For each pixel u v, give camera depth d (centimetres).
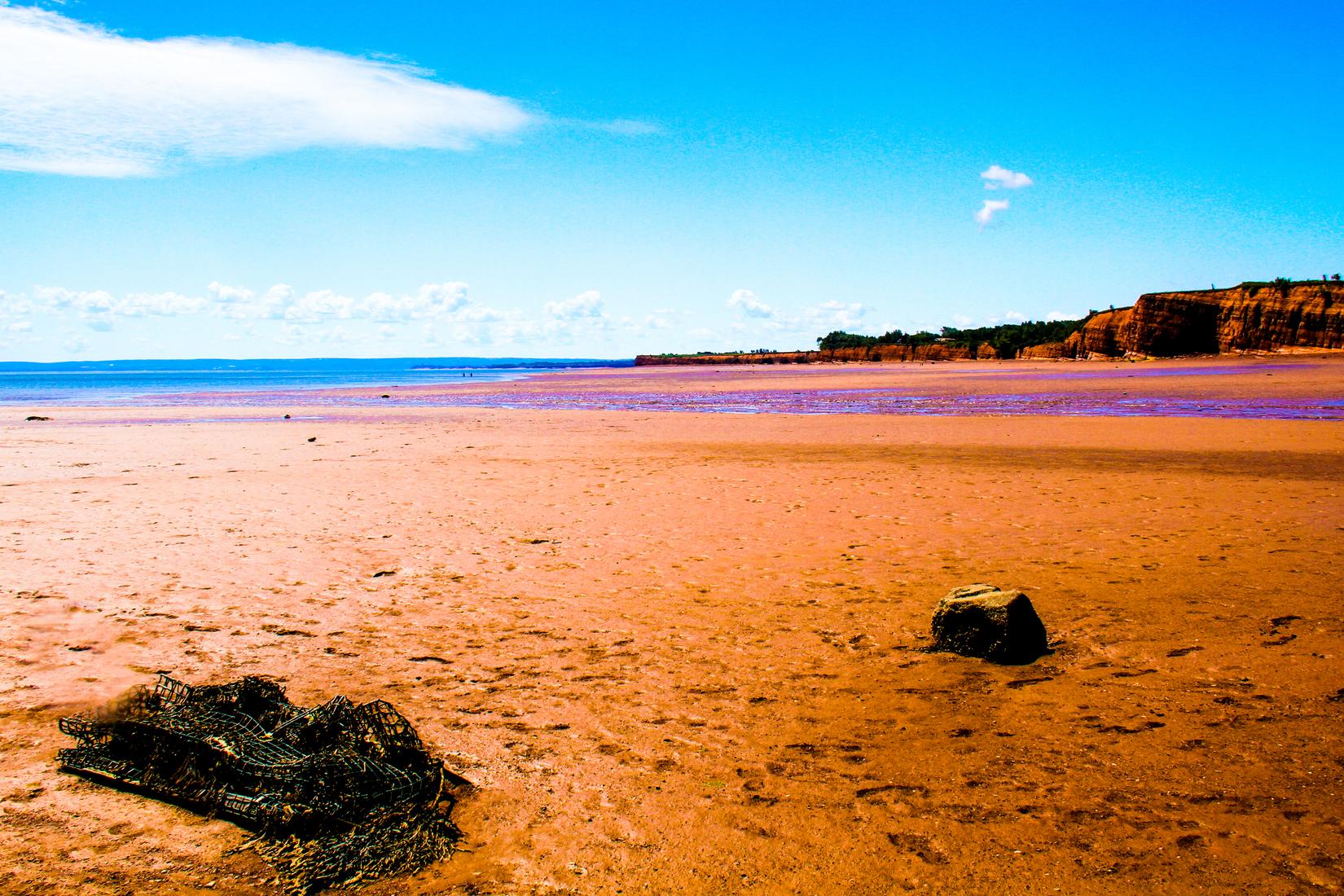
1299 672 604
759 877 392
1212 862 391
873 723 558
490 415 3688
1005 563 955
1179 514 1195
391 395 6059
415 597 873
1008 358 11488
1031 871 390
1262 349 8000
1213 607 763
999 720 554
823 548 1051
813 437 2408
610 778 490
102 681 646
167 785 473
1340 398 3322
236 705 530
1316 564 895
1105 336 9694
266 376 14425
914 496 1401
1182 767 479
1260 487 1392
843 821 438
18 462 2036
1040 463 1745
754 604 828
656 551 1054
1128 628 720
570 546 1092
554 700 606
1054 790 462
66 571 981
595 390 6169
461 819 450
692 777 489
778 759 510
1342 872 378
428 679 650
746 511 1307
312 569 990
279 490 1562
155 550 1086
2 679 649
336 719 492
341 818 427
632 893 383
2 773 500
